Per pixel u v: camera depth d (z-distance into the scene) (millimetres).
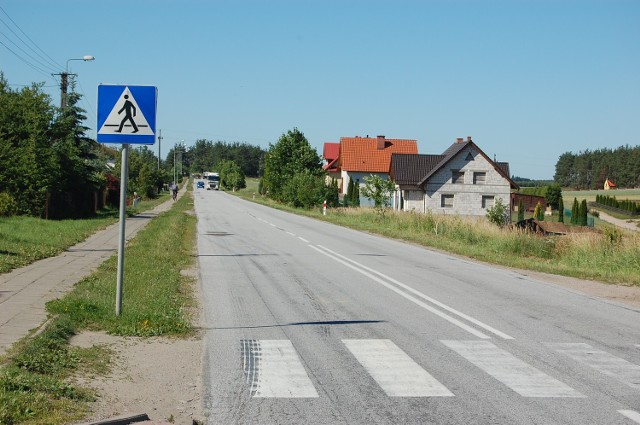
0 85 32062
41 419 5043
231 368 7152
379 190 46625
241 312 10594
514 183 62625
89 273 13695
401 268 17062
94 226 27703
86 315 9047
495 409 5816
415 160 66125
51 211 31062
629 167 167250
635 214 78750
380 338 8727
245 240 25234
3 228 22594
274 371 7043
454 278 15258
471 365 7367
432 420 5512
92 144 35500
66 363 6750
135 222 32750
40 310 9289
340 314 10477
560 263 19766
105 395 6004
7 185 29969
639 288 14336
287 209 55438
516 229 24969
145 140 8891
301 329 9289
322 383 6605
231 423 5406
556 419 5559
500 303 11773
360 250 22016
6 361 6371
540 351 8094
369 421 5477
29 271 13766
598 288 14195
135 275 13688
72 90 34344
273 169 72875
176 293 12094
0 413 4898
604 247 19766
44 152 30688
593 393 6336
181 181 167500
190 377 6781
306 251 21219
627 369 7285
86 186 35188
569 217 72500
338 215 43781
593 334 9188
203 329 9234
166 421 5352
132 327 8656
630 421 5523
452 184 62312
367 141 85562
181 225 31453
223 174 149000
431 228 30188
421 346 8289
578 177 193625
